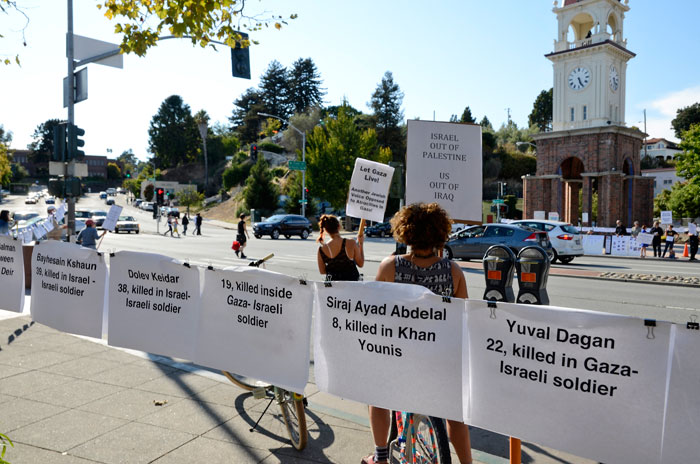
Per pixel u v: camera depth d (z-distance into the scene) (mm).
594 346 2355
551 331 2461
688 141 37656
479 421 2703
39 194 105188
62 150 11156
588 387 2387
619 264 19922
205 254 21000
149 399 4645
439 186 5121
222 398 4691
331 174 48656
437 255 3125
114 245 25844
